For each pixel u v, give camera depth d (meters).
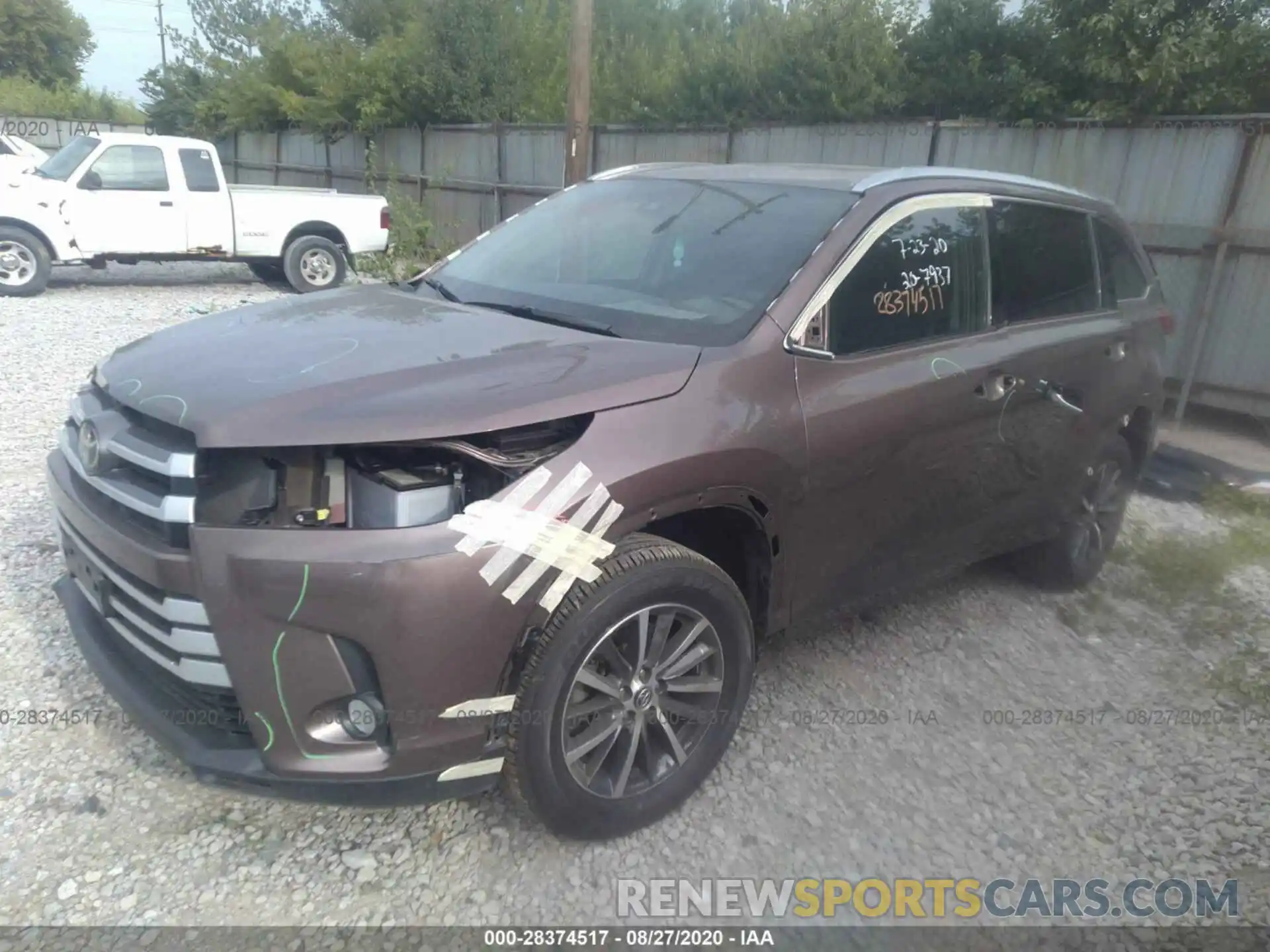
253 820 2.98
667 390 2.90
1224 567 5.29
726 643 3.08
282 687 2.50
